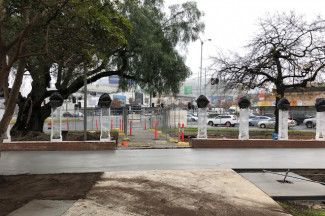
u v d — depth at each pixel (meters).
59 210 7.35
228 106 75.06
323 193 8.78
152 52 21.64
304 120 49.25
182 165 12.24
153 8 23.42
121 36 9.22
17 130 23.02
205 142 16.89
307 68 24.95
